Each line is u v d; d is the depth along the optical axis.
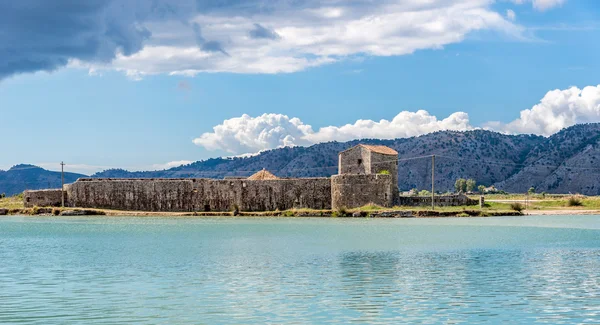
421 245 72.44
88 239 81.25
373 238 80.19
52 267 57.25
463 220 109.94
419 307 41.22
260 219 114.06
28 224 105.38
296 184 122.56
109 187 128.50
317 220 110.25
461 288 47.00
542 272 53.84
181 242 77.06
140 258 62.81
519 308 40.91
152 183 127.12
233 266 57.47
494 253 65.62
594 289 46.62
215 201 125.06
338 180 118.50
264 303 42.34
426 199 127.69
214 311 40.25
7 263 59.59
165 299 43.59
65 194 131.00
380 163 125.56
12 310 40.41
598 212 132.38
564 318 38.62
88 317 38.78
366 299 43.44
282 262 59.75
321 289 46.81
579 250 67.81
